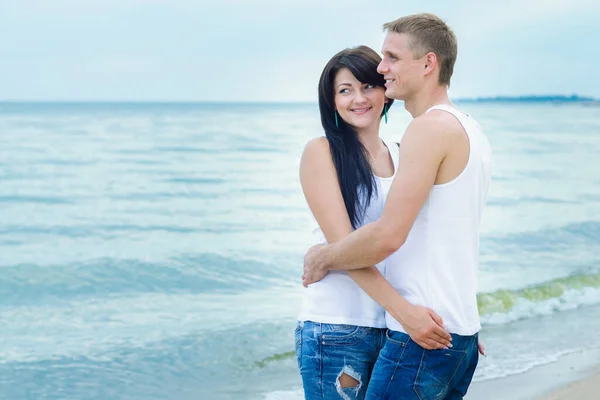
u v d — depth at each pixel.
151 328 6.55
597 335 6.07
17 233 11.89
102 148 28.83
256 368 5.48
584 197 15.80
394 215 2.30
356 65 2.67
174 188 17.83
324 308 2.66
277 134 37.72
